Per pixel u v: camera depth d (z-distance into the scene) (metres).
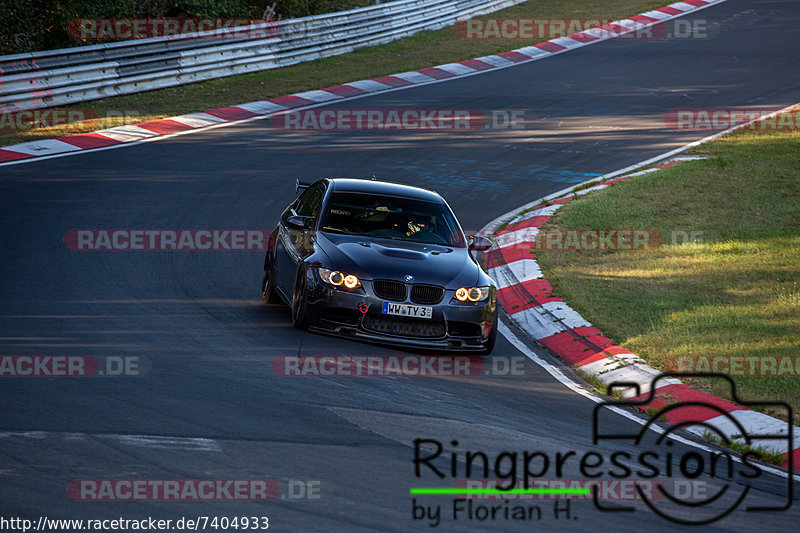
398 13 116.06
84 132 67.31
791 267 47.16
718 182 65.50
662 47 121.81
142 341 29.45
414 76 97.38
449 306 31.92
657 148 76.50
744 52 119.62
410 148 71.19
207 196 54.16
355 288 31.56
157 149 64.94
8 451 19.28
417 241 35.12
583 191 62.94
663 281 44.91
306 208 38.06
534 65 108.19
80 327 30.45
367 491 18.92
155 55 84.12
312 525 17.02
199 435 21.42
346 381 27.48
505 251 49.91
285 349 30.28
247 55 93.69
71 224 45.72
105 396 23.72
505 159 70.50
